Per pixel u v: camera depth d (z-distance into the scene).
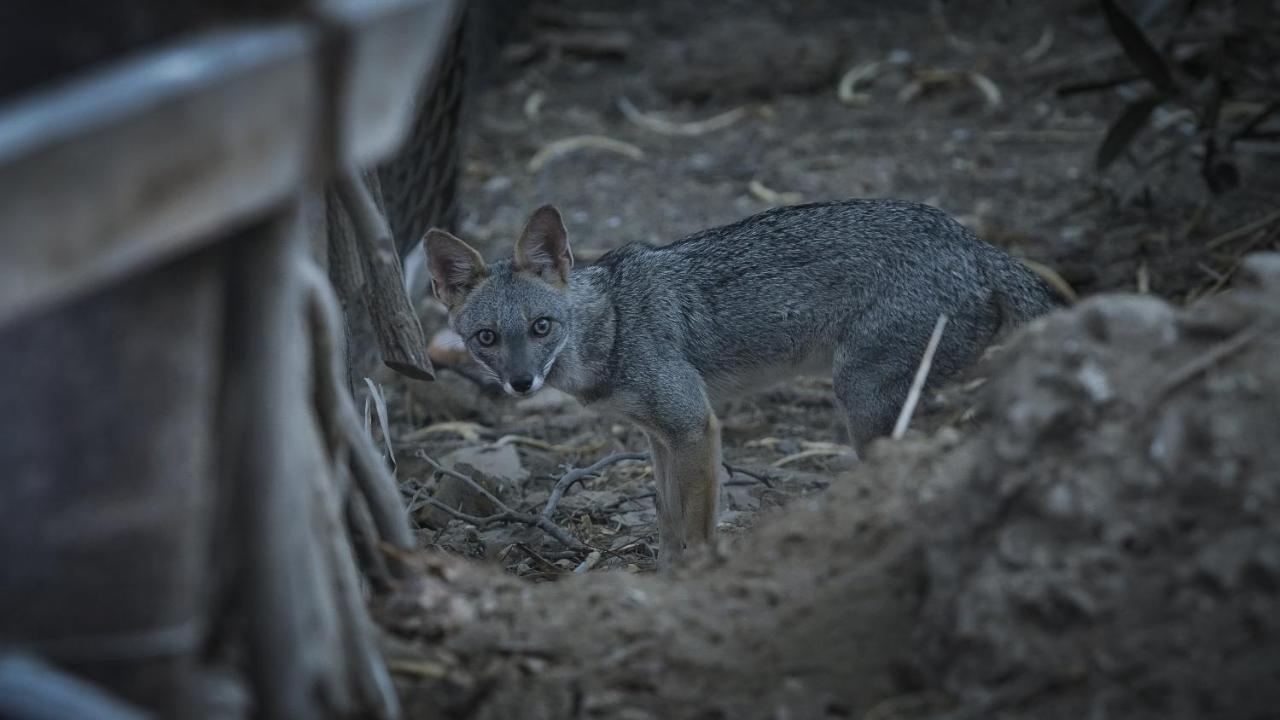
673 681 5.33
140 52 3.96
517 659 5.54
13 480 3.92
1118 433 4.94
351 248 7.23
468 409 11.93
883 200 9.88
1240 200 13.97
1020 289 9.54
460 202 14.59
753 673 5.29
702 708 5.17
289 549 4.39
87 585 4.04
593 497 10.12
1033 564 4.87
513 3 21.25
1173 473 4.81
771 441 11.13
